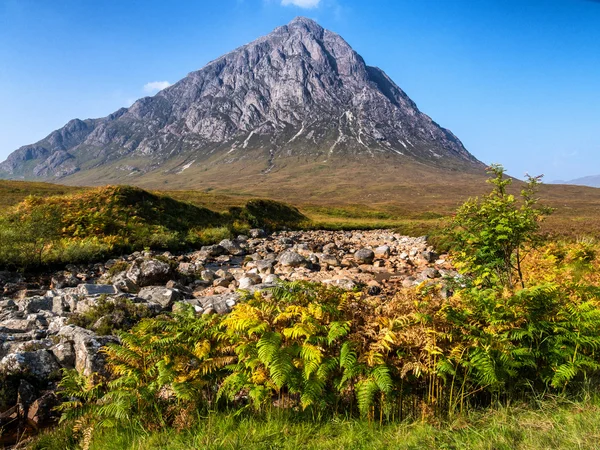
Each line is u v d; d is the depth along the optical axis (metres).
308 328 5.43
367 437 4.75
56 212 26.25
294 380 5.16
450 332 5.52
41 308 11.91
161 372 5.55
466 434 4.55
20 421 6.65
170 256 24.17
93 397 6.37
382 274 19.77
